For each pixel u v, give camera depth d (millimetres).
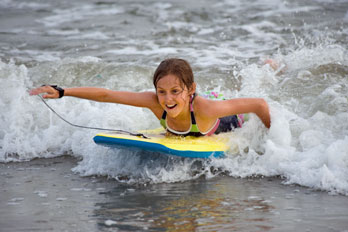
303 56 26938
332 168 14406
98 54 32500
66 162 17219
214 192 13531
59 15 46500
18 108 20641
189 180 14836
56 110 20766
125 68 26750
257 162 15750
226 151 16047
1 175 15562
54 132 19219
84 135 18562
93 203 12617
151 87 24469
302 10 44188
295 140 16984
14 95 21672
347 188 13391
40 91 15086
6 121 20000
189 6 48312
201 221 11180
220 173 15547
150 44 35594
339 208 12031
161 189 13906
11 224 11125
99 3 51156
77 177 15312
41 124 20094
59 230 10719
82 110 20516
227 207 12195
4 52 32656
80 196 13258
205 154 15500
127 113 20000
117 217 11508
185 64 15086
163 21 43156
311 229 10648
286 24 39781
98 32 39844
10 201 12852
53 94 15273
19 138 18828
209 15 44688
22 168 16453
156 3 50281
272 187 13969
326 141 16453
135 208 12172
